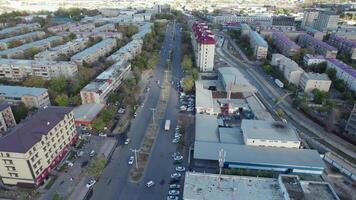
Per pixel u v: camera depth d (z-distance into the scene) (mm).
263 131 152250
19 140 122000
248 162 136125
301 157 140250
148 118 188625
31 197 121688
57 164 141750
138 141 163375
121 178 135125
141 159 148250
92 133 170000
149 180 134125
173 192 125062
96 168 129625
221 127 170000
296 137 148500
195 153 142375
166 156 151125
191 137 168000
